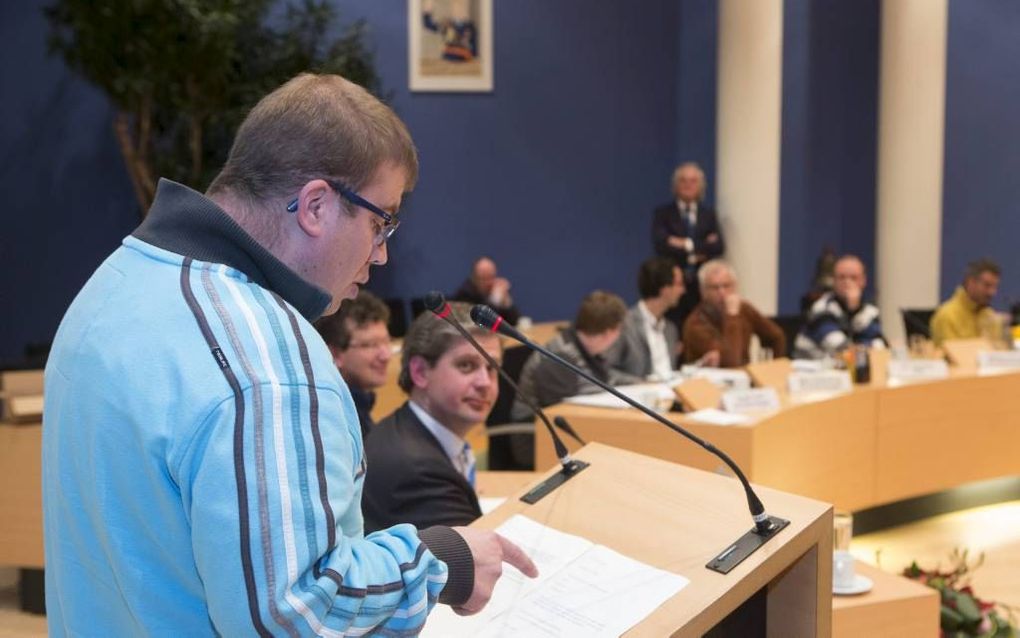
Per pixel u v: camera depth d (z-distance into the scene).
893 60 7.10
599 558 1.23
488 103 7.43
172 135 6.24
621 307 4.18
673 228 6.86
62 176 6.82
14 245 6.82
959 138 7.54
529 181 7.57
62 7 5.92
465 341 2.15
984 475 4.75
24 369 4.04
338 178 1.03
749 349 5.25
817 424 4.08
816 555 1.29
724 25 7.13
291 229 1.03
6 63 6.72
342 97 1.05
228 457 0.87
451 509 2.01
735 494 1.35
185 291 0.95
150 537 0.92
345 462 0.94
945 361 4.82
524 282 7.63
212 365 0.91
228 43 5.82
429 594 1.00
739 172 7.12
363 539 0.99
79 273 6.88
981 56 7.45
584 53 7.59
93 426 0.94
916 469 4.57
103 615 0.98
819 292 6.33
